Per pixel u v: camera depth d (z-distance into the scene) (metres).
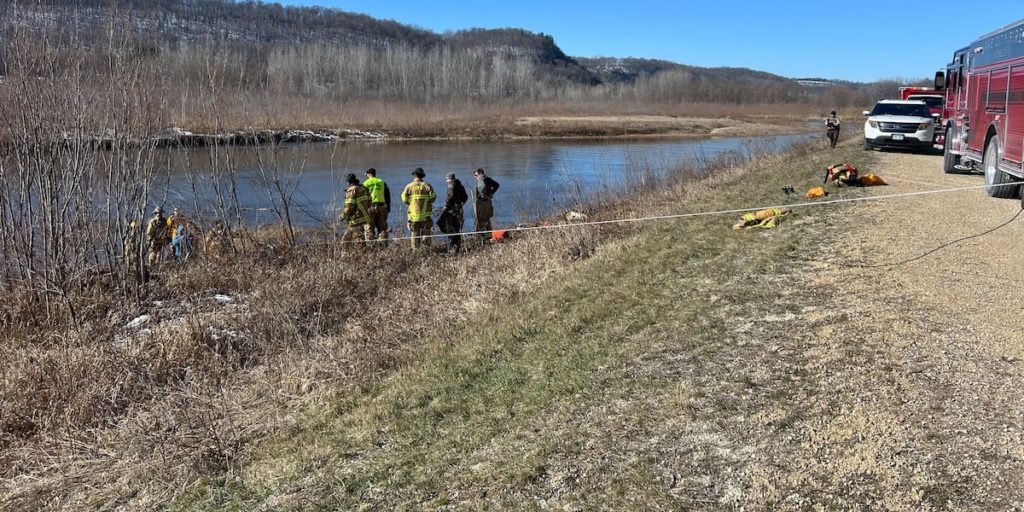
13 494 5.43
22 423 6.63
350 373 6.87
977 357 4.67
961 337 5.03
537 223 14.96
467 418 5.14
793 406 4.32
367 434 5.24
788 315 5.96
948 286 6.21
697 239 9.32
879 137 18.97
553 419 4.77
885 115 19.42
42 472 5.82
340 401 6.17
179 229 13.36
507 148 46.12
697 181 17.41
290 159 20.48
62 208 10.34
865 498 3.32
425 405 5.59
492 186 14.49
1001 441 3.62
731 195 13.11
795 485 3.52
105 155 11.03
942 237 8.11
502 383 5.64
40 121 10.02
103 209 11.29
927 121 18.73
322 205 20.16
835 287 6.53
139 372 7.33
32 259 9.91
